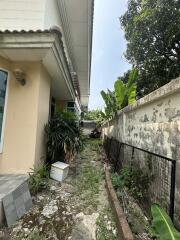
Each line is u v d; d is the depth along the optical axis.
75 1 6.57
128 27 10.11
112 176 4.43
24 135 4.28
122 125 6.13
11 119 4.29
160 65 9.71
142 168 3.49
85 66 11.05
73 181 4.53
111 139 7.47
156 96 2.96
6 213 2.72
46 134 5.12
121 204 3.20
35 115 4.31
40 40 3.72
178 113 2.45
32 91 4.36
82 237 2.54
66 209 3.22
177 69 9.12
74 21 7.59
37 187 3.68
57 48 4.07
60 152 5.24
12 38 3.72
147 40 9.44
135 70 6.66
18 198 3.06
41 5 5.02
